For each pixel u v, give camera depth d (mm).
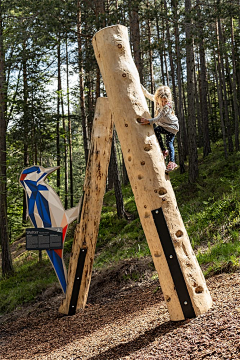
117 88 4117
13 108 19922
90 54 16484
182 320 3887
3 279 14086
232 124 30031
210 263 6555
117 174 16188
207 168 18625
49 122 20703
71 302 7379
